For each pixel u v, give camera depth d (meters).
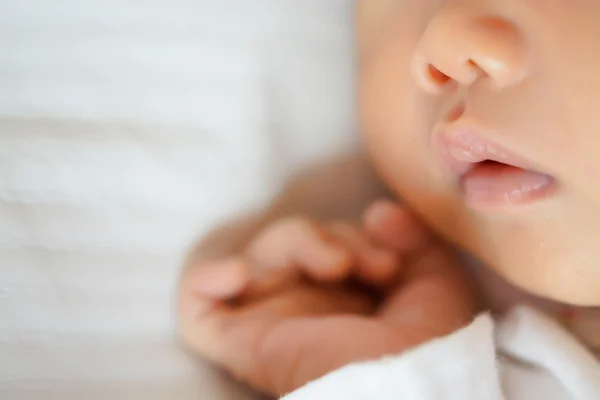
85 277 0.28
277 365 0.28
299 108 0.31
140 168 0.29
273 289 0.30
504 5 0.25
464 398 0.26
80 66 0.29
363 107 0.30
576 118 0.25
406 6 0.28
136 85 0.29
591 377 0.27
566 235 0.26
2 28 0.28
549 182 0.26
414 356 0.26
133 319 0.28
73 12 0.29
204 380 0.28
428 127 0.28
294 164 0.31
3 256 0.27
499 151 0.26
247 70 0.30
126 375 0.28
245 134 0.30
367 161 0.32
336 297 0.30
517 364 0.27
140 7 0.29
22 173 0.28
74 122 0.29
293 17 0.30
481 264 0.30
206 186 0.30
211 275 0.29
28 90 0.28
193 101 0.30
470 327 0.26
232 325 0.29
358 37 0.30
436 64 0.26
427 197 0.29
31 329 0.27
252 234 0.31
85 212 0.28
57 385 0.27
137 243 0.29
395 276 0.30
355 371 0.25
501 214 0.26
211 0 0.30
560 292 0.27
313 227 0.30
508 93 0.25
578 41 0.25
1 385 0.27
